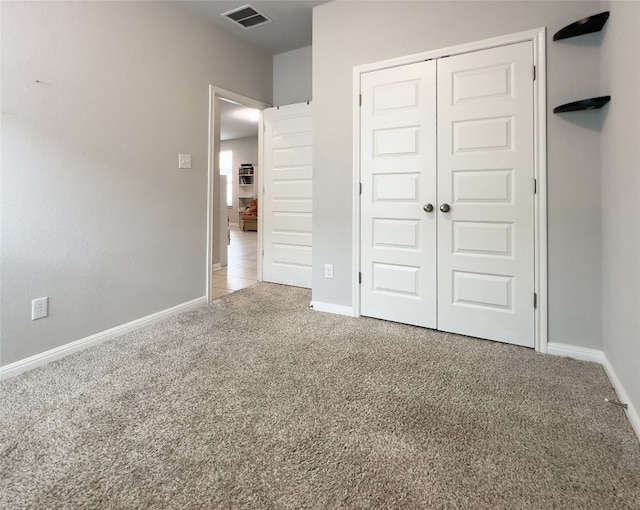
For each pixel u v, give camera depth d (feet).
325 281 9.67
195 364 6.57
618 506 3.43
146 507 3.43
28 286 6.41
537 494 3.59
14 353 6.24
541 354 6.93
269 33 11.02
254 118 25.53
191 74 9.65
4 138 6.00
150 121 8.57
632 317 4.85
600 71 6.21
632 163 4.80
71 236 7.06
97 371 6.31
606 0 5.94
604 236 6.20
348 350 7.18
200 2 9.14
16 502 3.47
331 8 9.07
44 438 4.43
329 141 9.28
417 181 8.15
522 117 6.97
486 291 7.57
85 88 7.16
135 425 4.72
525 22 6.86
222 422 4.80
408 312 8.54
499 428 4.66
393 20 8.25
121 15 7.80
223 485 3.72
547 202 6.80
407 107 8.16
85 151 7.23
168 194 9.15
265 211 13.07
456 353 7.00
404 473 3.89
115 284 7.95
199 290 10.22
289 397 5.43
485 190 7.41
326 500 3.53
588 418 4.85
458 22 7.52
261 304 10.46
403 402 5.29
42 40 6.42
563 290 6.79
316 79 9.37
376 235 8.79
